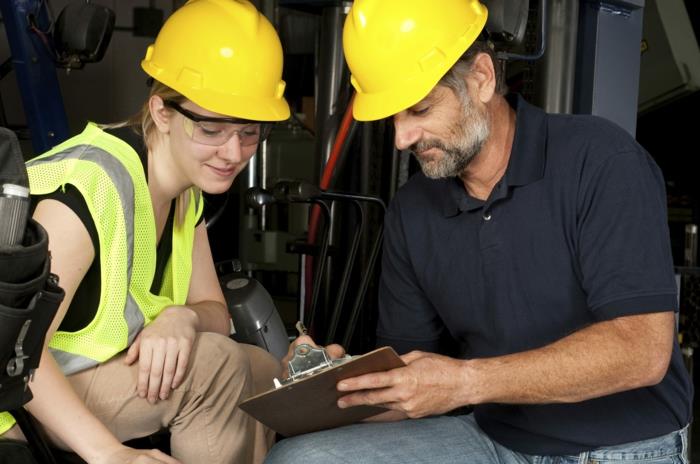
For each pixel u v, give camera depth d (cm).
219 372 161
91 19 257
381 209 271
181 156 160
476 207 169
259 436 177
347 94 278
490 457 169
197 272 191
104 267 151
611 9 259
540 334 166
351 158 290
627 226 152
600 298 151
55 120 284
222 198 297
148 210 159
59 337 154
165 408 160
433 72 154
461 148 159
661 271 150
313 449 164
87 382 157
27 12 277
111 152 155
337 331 290
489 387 147
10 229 97
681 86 390
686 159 439
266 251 418
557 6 252
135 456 142
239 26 162
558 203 160
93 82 380
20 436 148
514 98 171
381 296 196
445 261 176
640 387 156
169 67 160
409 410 146
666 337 147
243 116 156
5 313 98
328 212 232
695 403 391
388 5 158
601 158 157
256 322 240
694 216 447
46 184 147
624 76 265
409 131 159
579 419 162
